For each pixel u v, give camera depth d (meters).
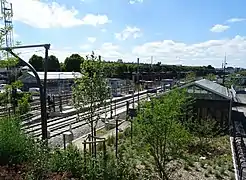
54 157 8.73
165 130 10.69
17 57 11.77
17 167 7.40
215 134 20.03
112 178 8.59
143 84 59.59
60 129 20.11
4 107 15.69
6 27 12.23
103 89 12.45
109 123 21.06
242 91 54.09
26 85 50.06
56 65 76.56
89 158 9.27
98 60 12.32
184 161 14.09
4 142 8.10
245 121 25.67
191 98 21.44
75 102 12.58
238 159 14.48
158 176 11.71
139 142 11.66
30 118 17.17
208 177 12.41
